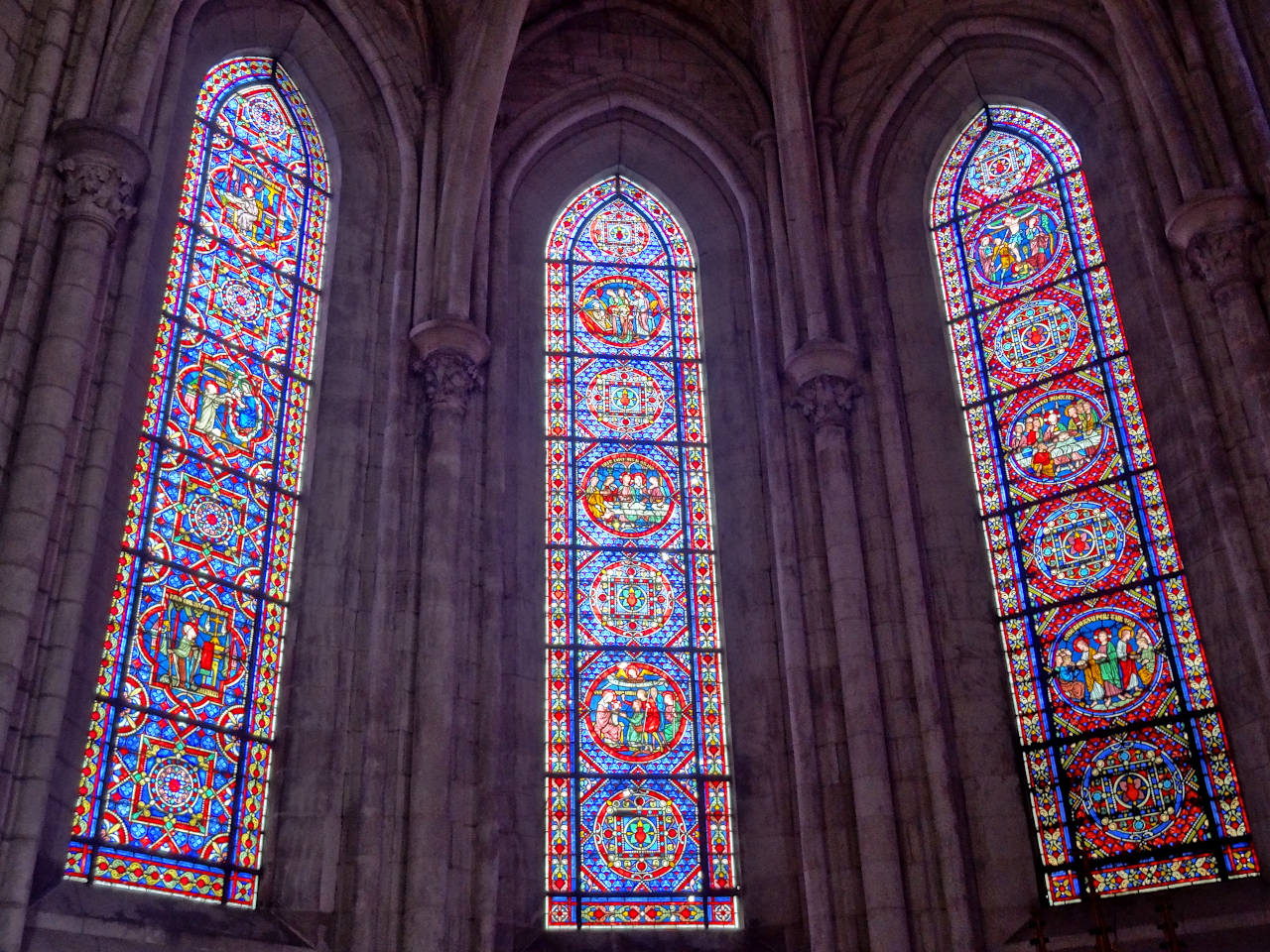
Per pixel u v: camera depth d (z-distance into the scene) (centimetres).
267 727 1521
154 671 1428
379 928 1430
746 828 1667
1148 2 1691
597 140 2053
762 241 1956
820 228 1844
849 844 1555
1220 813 1485
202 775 1439
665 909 1622
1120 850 1530
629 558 1811
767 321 1894
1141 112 1714
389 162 1861
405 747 1516
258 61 1836
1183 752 1527
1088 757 1586
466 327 1708
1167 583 1602
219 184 1709
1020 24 1909
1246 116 1608
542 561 1780
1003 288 1869
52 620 1271
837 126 1970
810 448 1775
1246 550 1475
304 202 1808
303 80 1866
